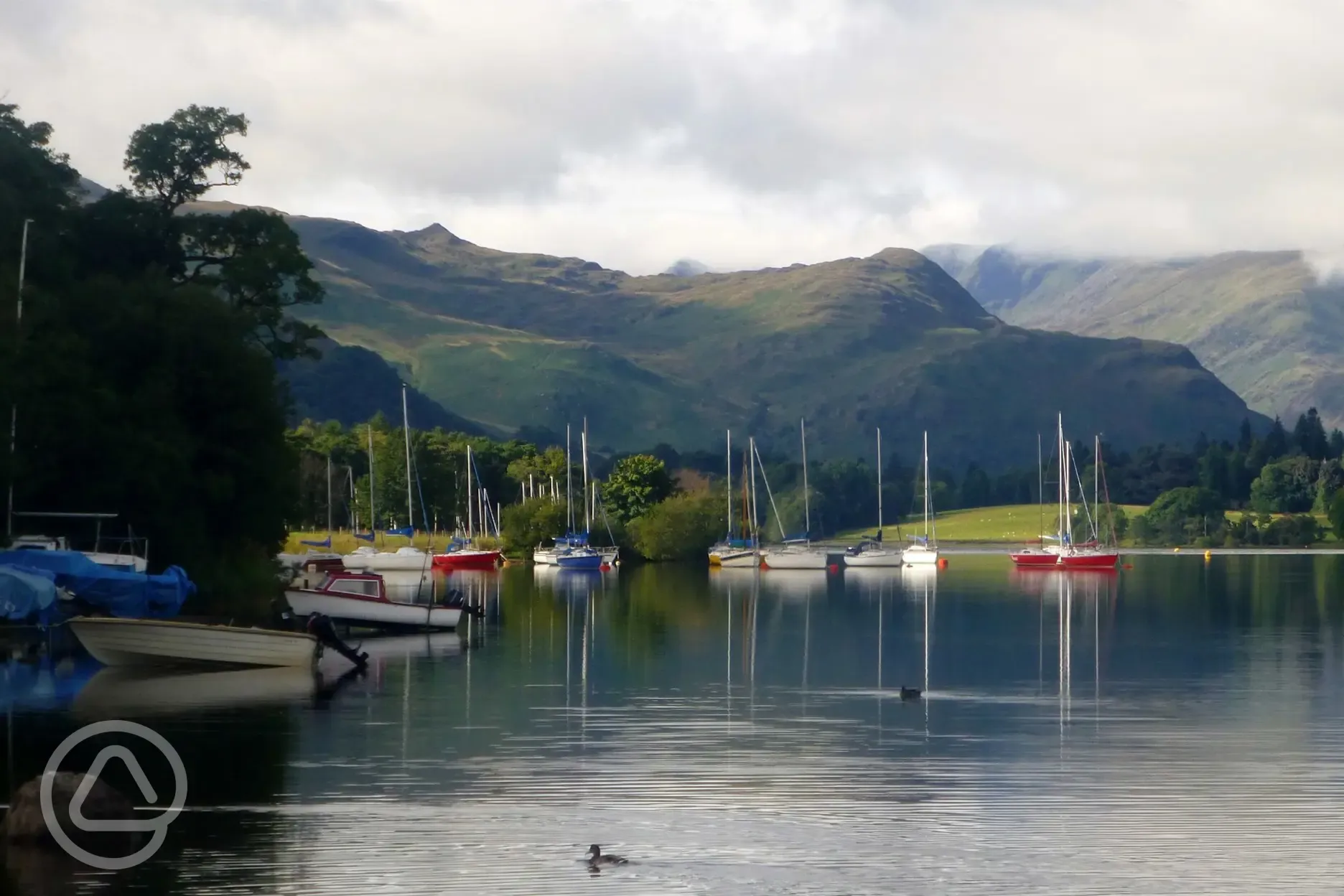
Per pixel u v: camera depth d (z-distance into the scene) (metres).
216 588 70.62
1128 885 27.48
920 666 63.38
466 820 31.80
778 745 41.44
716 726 44.88
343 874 27.64
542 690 53.22
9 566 54.84
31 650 59.62
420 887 26.94
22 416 62.59
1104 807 33.47
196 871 27.72
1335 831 31.30
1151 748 41.16
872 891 26.98
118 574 58.47
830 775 37.00
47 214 74.06
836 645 72.75
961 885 27.42
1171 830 31.30
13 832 28.97
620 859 28.69
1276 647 73.19
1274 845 30.16
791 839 30.44
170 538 68.62
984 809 33.22
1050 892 27.11
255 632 56.38
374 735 42.31
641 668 61.34
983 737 43.22
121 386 69.38
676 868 28.31
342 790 34.72
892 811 32.97
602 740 41.97
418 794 34.31
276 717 45.50
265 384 73.75
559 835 30.61
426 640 73.88
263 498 74.06
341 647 59.47
